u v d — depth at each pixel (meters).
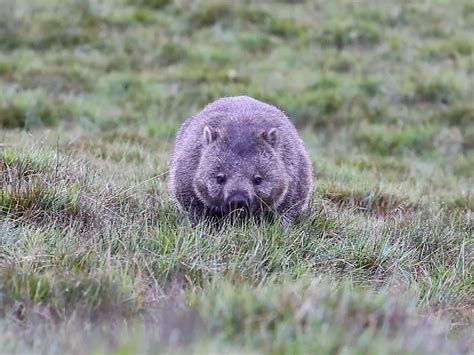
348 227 10.72
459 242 10.85
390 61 23.25
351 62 22.94
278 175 10.74
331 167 15.77
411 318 7.18
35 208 10.00
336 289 7.86
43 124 18.88
